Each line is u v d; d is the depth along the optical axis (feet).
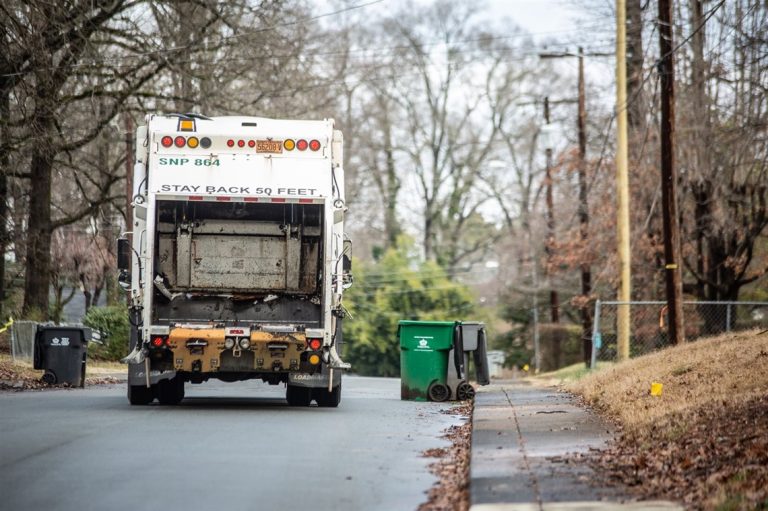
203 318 83.56
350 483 51.31
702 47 155.74
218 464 55.42
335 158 84.94
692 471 47.06
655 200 169.27
